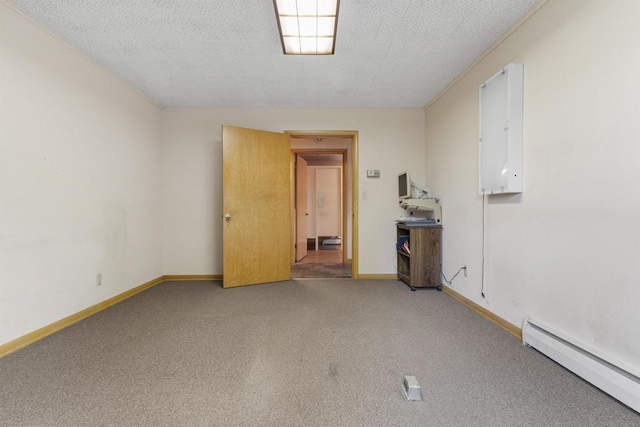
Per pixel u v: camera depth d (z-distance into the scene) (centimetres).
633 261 129
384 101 352
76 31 209
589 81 147
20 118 187
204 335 206
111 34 213
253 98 340
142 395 139
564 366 159
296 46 229
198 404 133
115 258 278
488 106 220
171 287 335
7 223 179
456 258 293
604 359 138
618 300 135
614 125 136
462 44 228
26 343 189
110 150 271
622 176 133
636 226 128
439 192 332
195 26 204
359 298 293
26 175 190
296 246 509
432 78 290
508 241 212
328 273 418
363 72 276
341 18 195
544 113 177
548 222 175
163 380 151
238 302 280
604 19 140
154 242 348
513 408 129
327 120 375
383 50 236
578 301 155
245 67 265
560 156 166
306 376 155
